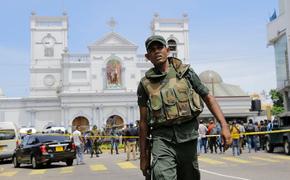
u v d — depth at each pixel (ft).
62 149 65.26
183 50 226.79
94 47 211.82
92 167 63.16
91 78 210.79
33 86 218.38
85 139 105.91
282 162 57.57
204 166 54.95
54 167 66.64
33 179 49.67
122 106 206.69
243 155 73.72
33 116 211.61
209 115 152.25
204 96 14.65
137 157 80.69
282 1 121.49
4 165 79.30
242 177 41.88
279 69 123.85
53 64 221.46
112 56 212.64
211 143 84.99
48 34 222.48
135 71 213.25
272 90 199.11
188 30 227.20
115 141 101.09
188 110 14.24
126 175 48.91
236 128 73.67
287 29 113.19
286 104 120.57
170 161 14.02
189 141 14.33
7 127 86.33
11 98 213.46
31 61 220.02
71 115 203.51
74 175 52.21
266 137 79.25
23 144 69.46
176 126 14.28
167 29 226.58
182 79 14.57
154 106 14.33
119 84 211.61
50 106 212.84
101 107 205.05
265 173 44.98
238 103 191.42
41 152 63.93
